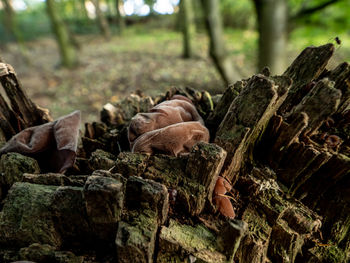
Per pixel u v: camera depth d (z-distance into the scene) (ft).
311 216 0.66
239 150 0.68
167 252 0.57
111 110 1.01
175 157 0.66
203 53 4.13
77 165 0.81
